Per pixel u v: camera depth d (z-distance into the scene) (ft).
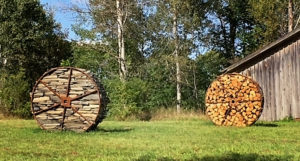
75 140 38.58
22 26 123.85
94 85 48.08
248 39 142.00
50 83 49.06
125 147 33.22
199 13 133.08
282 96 71.67
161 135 43.55
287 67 71.61
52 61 130.72
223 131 48.14
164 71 115.85
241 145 33.96
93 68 118.32
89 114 47.80
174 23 112.37
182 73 114.11
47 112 49.01
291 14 107.65
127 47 127.75
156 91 113.39
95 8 100.63
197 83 126.21
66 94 48.49
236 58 130.93
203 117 82.84
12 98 86.53
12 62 124.26
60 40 132.57
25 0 123.95
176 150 30.91
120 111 84.94
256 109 57.57
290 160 25.84
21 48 123.65
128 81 92.58
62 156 28.58
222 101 59.82
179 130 50.08
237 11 144.77
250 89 57.98
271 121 69.92
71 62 124.67
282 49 72.43
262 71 74.08
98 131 48.73
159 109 94.02
